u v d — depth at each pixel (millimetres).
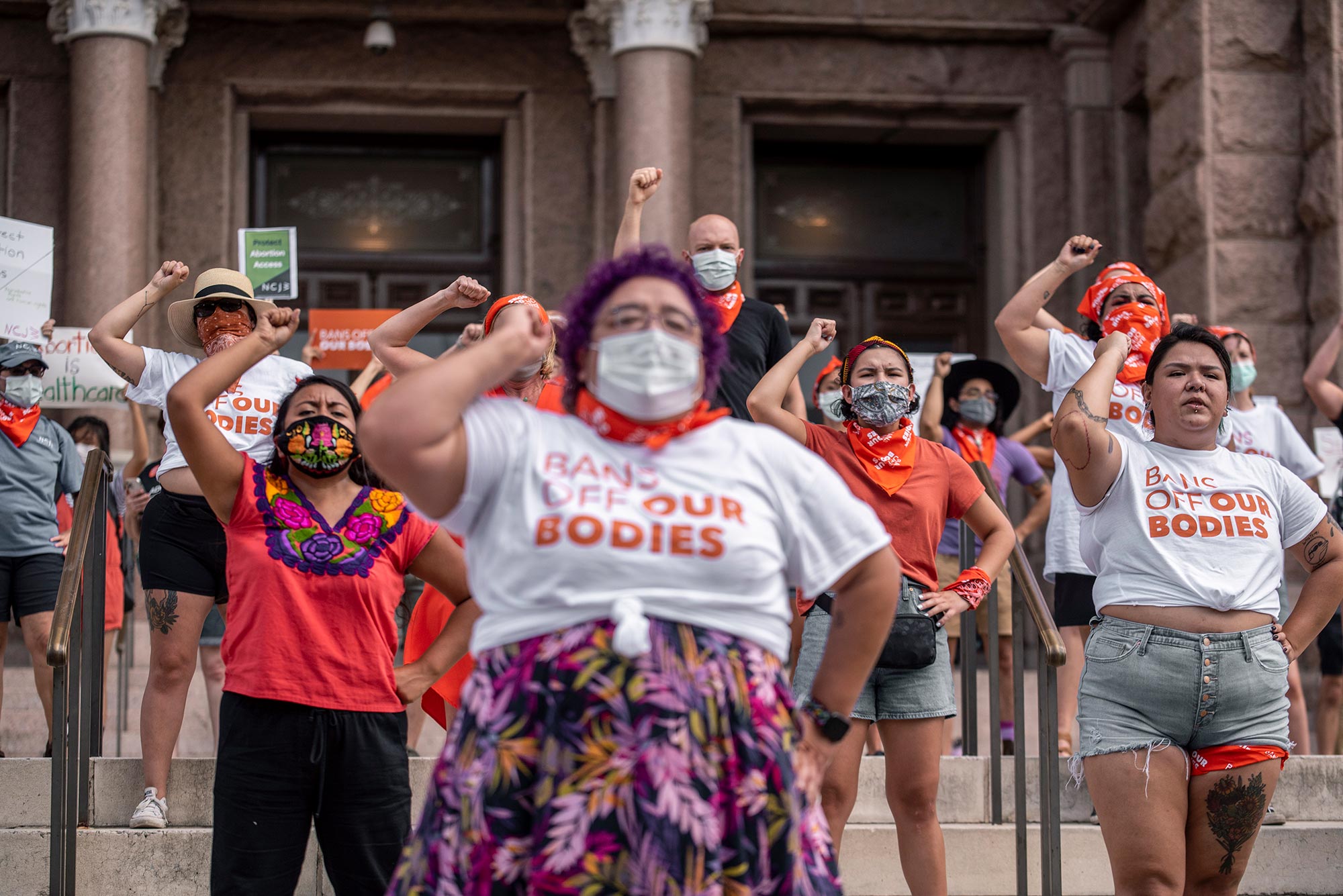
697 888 2160
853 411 4156
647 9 9805
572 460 2344
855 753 3951
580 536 2264
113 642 7016
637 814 2162
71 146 9648
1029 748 6703
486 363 2330
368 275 10820
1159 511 3758
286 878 3344
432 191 10977
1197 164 9094
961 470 4238
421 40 10578
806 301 11102
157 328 9969
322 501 3551
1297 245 9047
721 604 2297
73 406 7113
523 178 10633
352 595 3418
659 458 2361
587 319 2457
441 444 2303
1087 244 4801
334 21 10492
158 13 9719
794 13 10617
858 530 2453
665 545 2279
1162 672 3654
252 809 3316
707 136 10633
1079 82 10828
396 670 3498
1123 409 4852
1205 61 9070
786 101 10734
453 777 2281
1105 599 3803
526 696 2230
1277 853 5008
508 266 10656
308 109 10508
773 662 2359
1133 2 10414
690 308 2443
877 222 11273
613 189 10484
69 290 9469
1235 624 3688
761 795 2244
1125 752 3666
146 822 4465
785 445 2463
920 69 10867
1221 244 9016
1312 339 8938
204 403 3359
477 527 2383
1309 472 6449
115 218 9453
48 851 4496
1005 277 10891
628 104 9836
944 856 3963
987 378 6754
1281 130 9078
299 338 10695
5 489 5535
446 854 2250
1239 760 3670
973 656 5555
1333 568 3842
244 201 10461
